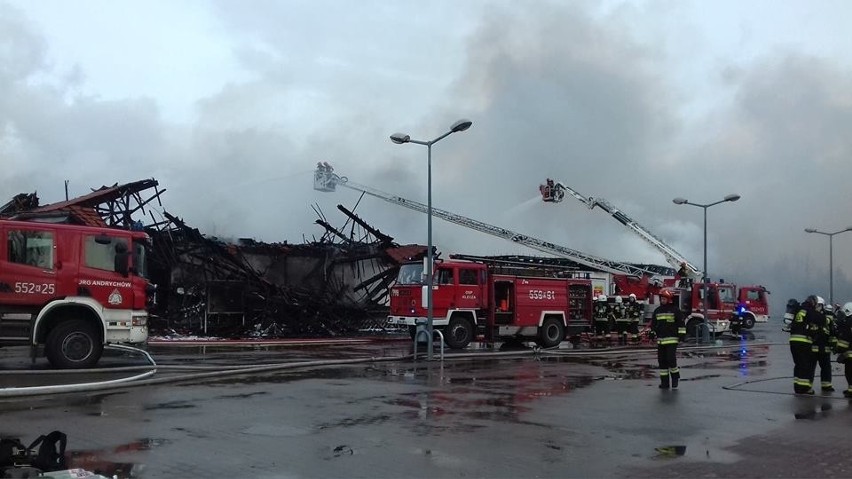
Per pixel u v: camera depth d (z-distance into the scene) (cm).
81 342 1277
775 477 592
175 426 789
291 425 805
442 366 1558
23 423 792
